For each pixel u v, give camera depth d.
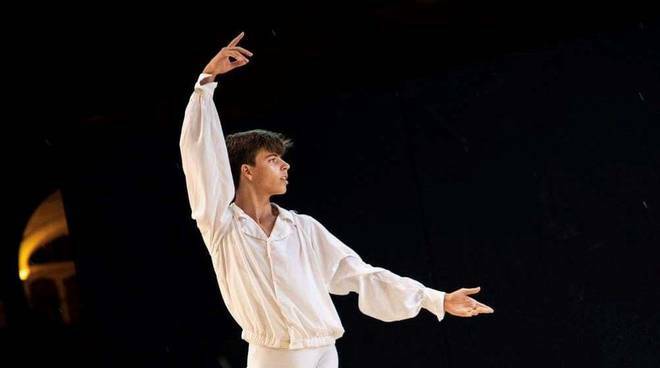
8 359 8.77
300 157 8.32
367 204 8.09
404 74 8.23
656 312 7.29
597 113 7.52
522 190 7.68
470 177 7.82
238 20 8.13
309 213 8.24
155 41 8.25
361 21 8.08
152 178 8.64
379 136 8.11
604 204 7.46
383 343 8.02
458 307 4.32
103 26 8.16
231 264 4.14
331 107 8.28
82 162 8.78
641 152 7.37
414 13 8.00
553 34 7.79
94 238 8.73
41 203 8.84
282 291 4.09
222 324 8.43
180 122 8.62
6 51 8.19
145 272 8.60
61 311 8.77
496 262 7.71
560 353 7.52
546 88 7.68
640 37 7.44
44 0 7.92
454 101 7.91
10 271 8.85
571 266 7.52
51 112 8.63
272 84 8.42
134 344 8.58
